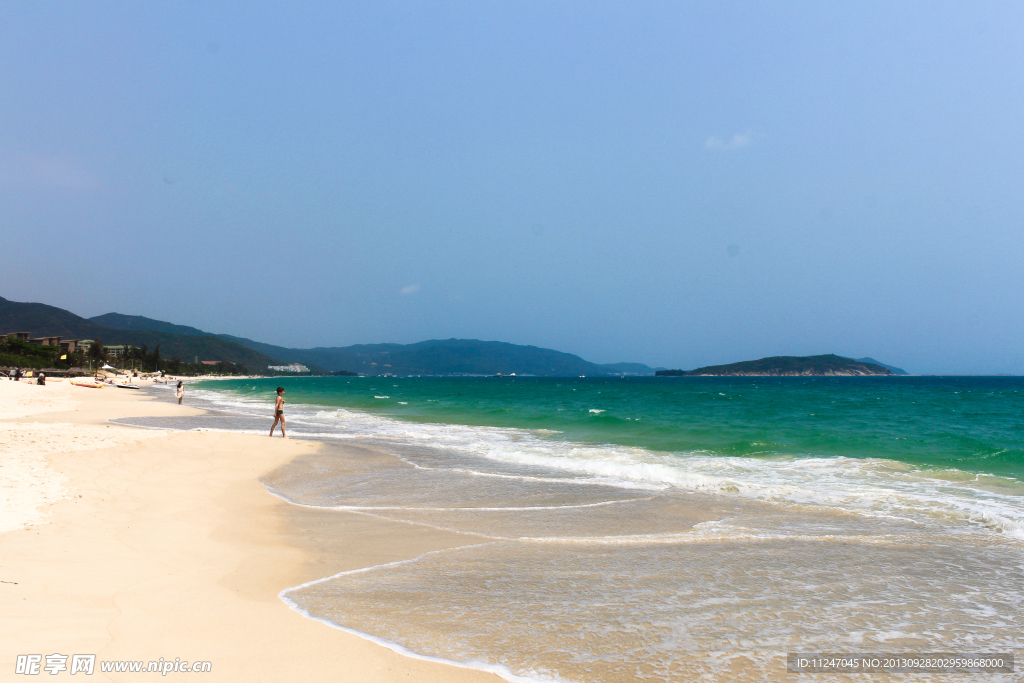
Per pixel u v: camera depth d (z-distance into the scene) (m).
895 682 4.61
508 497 11.84
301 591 6.35
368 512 10.39
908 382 165.25
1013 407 41.50
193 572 6.65
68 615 5.20
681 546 8.36
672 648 5.14
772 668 4.81
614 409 40.28
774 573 7.21
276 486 12.80
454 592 6.45
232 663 4.58
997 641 5.40
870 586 6.80
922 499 11.45
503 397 63.31
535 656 4.93
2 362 117.94
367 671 4.56
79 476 11.02
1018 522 9.24
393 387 126.31
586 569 7.31
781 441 21.11
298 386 136.25
